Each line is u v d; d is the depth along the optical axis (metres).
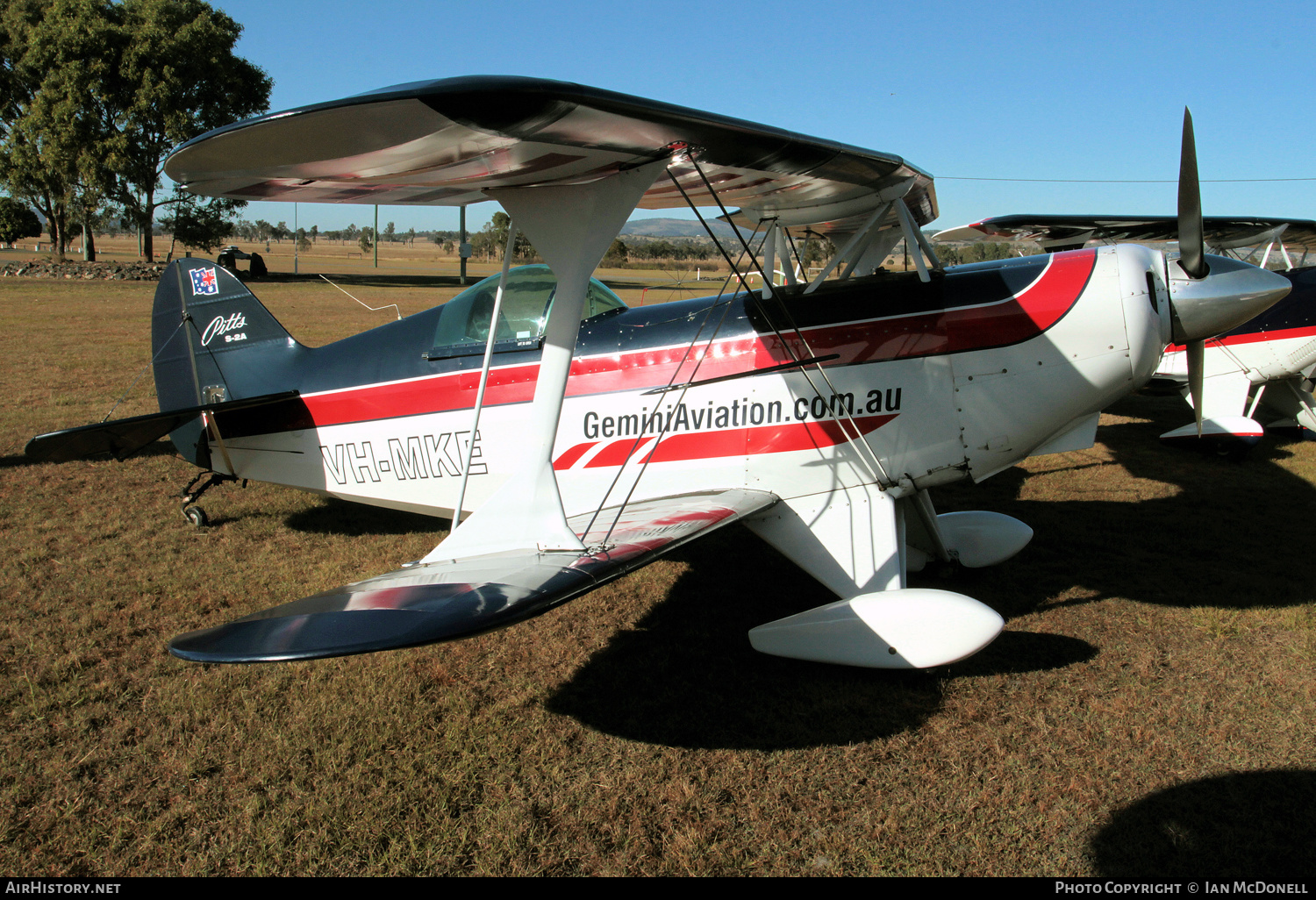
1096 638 4.01
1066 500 6.52
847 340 4.08
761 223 4.78
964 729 3.23
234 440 5.45
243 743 3.11
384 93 2.14
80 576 4.77
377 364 4.94
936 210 5.01
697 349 4.25
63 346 13.88
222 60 36.69
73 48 34.22
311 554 5.22
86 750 3.05
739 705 3.43
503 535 3.17
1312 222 8.00
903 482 4.11
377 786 2.86
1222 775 2.91
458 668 3.74
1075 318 3.95
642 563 2.98
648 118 2.46
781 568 5.07
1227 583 4.67
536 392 3.13
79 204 37.28
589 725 3.27
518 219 3.15
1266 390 8.87
